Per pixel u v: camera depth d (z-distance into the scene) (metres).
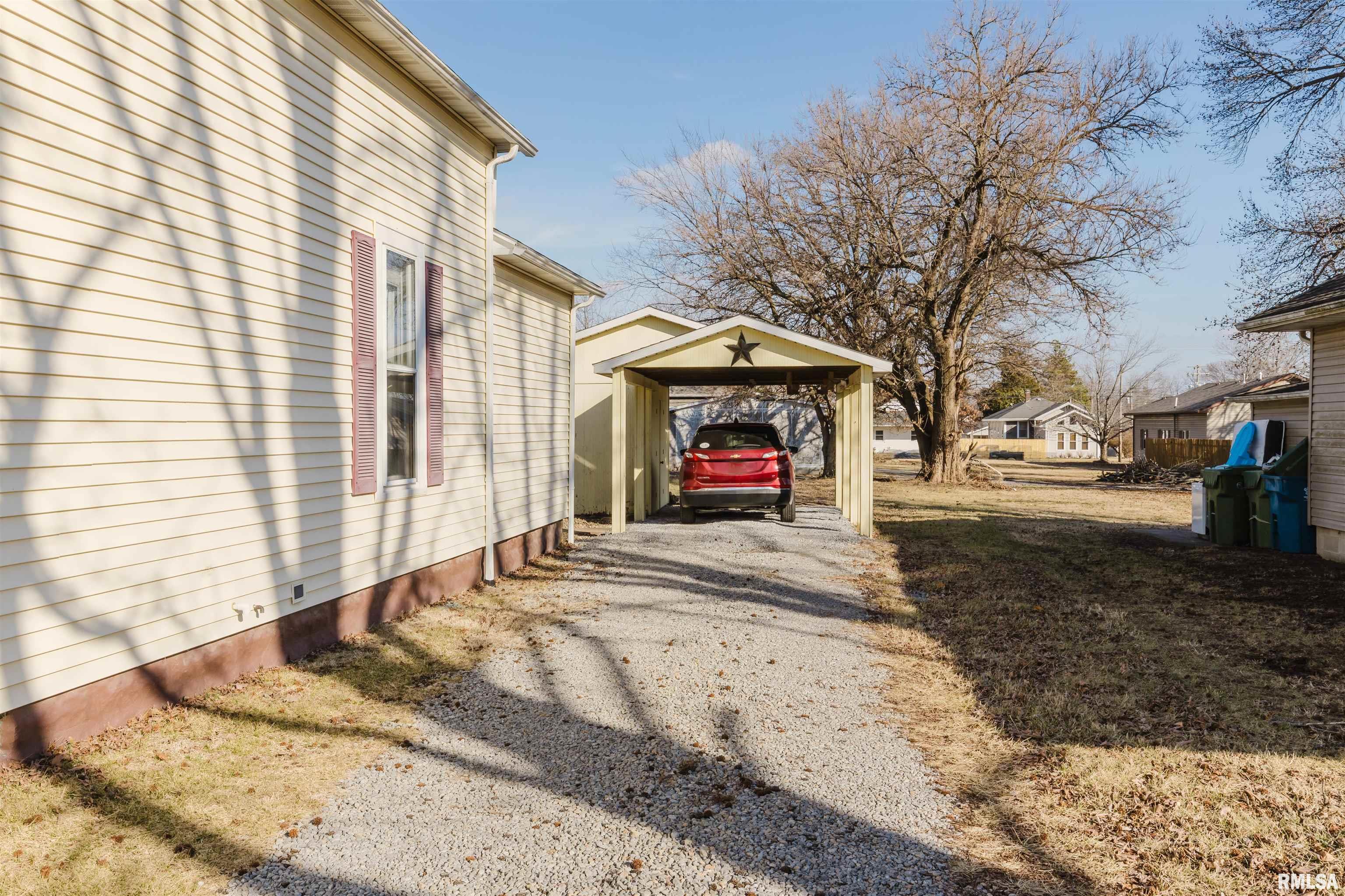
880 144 26.14
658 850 3.57
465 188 8.98
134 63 4.56
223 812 3.79
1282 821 3.87
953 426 30.08
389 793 4.11
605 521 16.25
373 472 7.09
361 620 6.98
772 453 15.48
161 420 4.74
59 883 3.12
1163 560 11.96
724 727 5.15
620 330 17.89
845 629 7.81
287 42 5.98
